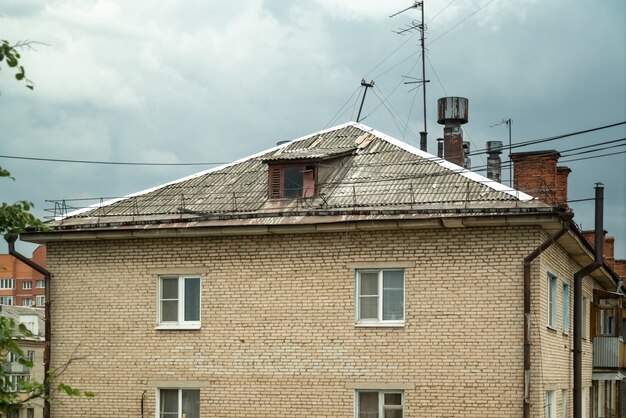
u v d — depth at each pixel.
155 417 26.05
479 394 23.42
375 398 24.48
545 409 24.27
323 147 28.88
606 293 36.00
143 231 26.09
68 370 26.92
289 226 24.83
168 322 26.36
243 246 25.78
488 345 23.47
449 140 32.22
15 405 12.89
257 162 29.12
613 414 44.41
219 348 25.70
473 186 24.66
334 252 24.95
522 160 27.75
